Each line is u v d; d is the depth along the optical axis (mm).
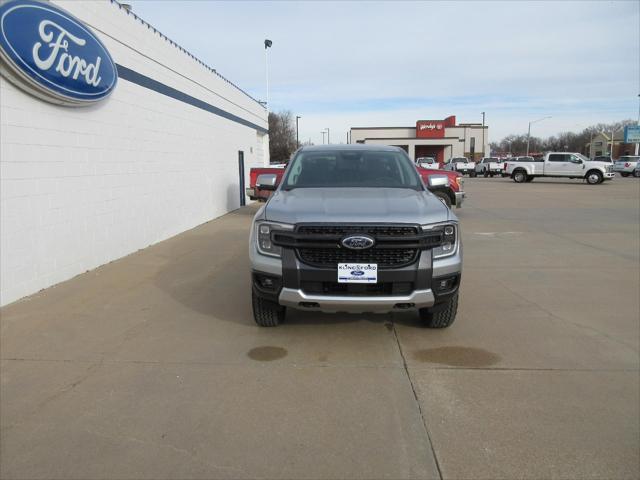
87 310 5371
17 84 5699
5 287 5578
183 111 11359
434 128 69812
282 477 2625
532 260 8156
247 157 18484
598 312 5375
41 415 3229
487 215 14742
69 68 6461
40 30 5867
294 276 4027
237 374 3820
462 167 48062
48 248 6340
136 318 5113
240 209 16656
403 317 5160
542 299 5863
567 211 15781
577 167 32562
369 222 3963
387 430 3051
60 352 4238
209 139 13445
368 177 5305
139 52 9016
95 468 2695
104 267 7531
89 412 3262
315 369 3908
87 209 7258
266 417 3197
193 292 6098
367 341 4500
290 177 5344
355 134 71562
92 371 3867
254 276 4270
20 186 5820
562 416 3205
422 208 4254
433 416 3207
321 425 3105
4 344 4406
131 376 3783
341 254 3984
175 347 4352
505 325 4938
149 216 9477
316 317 5152
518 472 2658
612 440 2941
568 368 3928
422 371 3869
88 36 6957
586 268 7547
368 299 3988
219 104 14406
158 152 9914
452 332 4734
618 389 3576
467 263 7926
